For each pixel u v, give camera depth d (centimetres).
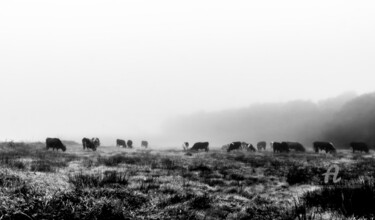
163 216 707
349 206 720
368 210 702
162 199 843
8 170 948
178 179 1242
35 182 835
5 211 565
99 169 1400
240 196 1002
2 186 738
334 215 695
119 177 1062
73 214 612
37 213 580
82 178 984
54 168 1280
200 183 1194
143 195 861
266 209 808
